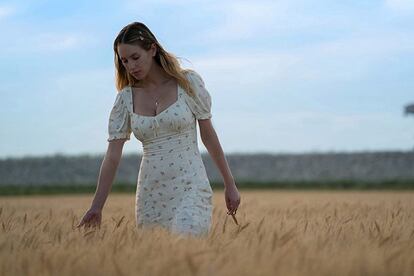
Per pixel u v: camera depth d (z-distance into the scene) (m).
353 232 5.66
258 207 11.10
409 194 26.58
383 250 4.39
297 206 10.52
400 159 56.78
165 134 5.90
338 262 3.75
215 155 6.08
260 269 3.56
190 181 5.87
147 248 4.25
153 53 5.81
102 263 3.86
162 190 5.90
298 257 3.85
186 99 5.93
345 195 24.92
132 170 56.47
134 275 3.56
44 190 43.66
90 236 5.13
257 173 56.72
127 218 7.53
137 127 5.92
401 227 6.12
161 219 5.90
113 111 6.10
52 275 3.66
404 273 3.61
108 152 6.11
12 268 3.81
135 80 6.07
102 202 6.00
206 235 5.56
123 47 5.67
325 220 6.70
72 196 32.41
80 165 58.47
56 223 6.44
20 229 5.86
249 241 4.75
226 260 3.84
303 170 56.84
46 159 58.75
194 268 3.52
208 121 6.05
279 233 5.18
